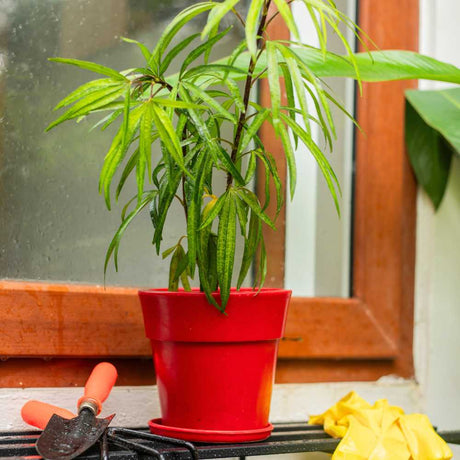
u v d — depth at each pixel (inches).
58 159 40.3
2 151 38.9
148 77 31.3
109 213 41.4
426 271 49.4
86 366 39.4
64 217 40.3
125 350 39.9
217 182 44.0
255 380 32.8
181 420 32.6
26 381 38.0
